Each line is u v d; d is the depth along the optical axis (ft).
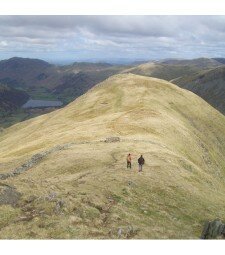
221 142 507.71
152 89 556.92
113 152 226.99
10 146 442.91
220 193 203.72
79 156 218.18
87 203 119.34
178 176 189.26
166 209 140.15
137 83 573.74
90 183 150.30
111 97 526.98
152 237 100.48
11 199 113.19
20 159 260.01
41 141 333.01
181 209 145.07
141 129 320.29
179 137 344.69
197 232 122.93
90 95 571.28
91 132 312.71
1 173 215.51
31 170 207.10
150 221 119.65
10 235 89.71
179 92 580.71
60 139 309.83
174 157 228.84
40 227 96.17
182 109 529.45
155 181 167.94
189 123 490.90
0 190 115.44
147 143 258.37
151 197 148.46
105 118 383.86
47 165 209.67
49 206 107.55
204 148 388.37
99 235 95.20
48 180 163.32
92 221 105.50
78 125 385.29
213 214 150.41
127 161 185.37
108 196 135.74
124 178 164.14
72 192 127.75
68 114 508.94
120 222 109.09
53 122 497.46
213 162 367.25
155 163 201.05
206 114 554.87
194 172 224.94
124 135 296.51
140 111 400.06
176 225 125.18
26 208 108.06
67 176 174.09
